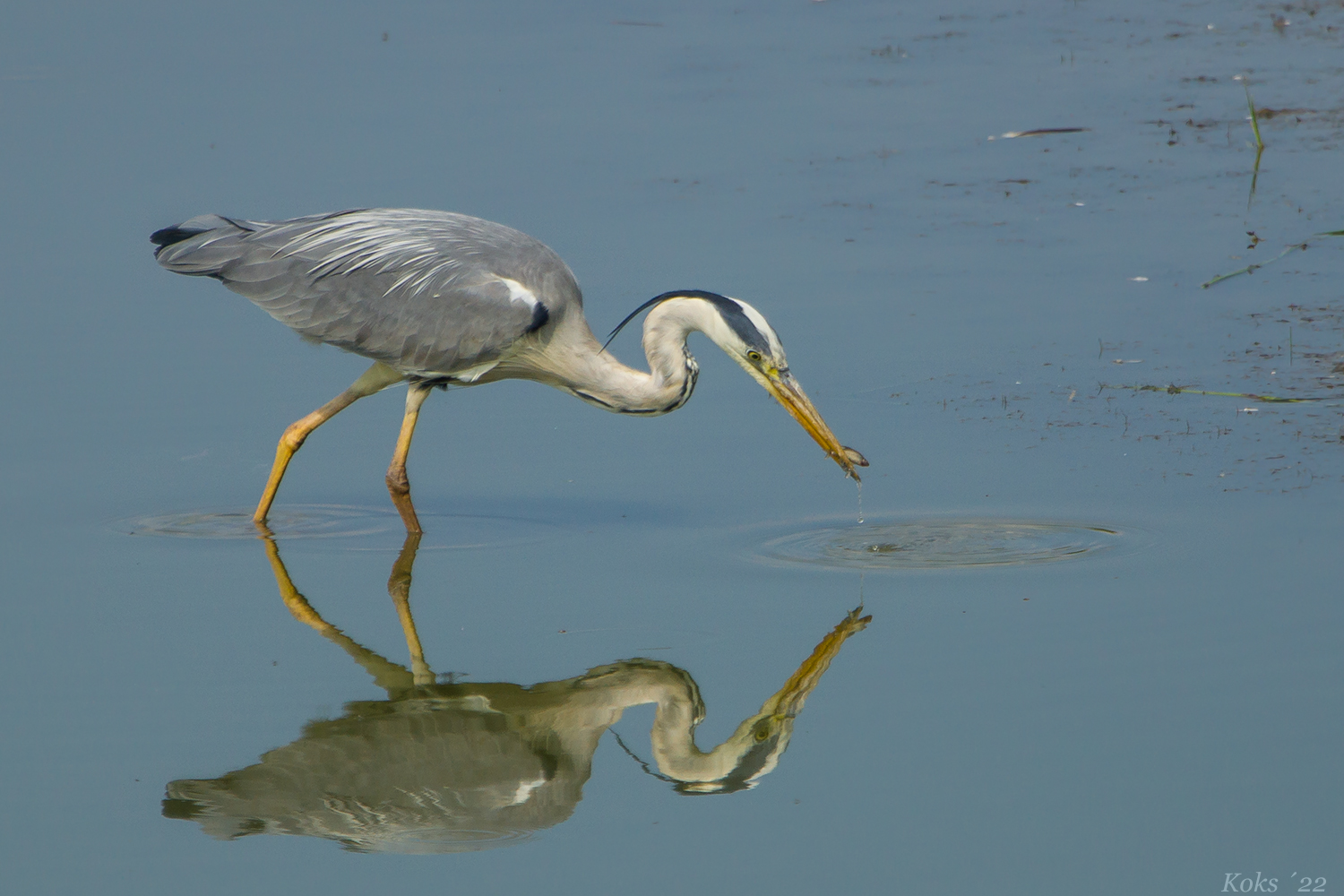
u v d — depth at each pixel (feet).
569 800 28.73
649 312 40.91
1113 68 83.71
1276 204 62.59
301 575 38.29
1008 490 41.22
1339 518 38.22
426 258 41.01
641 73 83.76
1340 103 75.36
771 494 42.52
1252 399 45.83
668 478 44.06
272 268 41.70
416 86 80.33
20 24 93.61
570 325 41.22
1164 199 63.93
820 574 37.14
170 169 66.49
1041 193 65.46
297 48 88.17
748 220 62.44
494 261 40.98
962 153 71.00
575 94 79.41
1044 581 36.06
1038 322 52.80
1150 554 37.01
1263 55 84.99
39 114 74.74
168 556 39.47
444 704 32.01
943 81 82.17
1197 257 57.57
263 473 45.01
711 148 71.41
